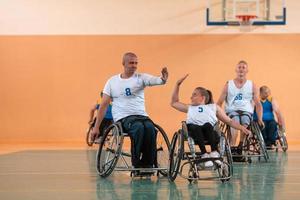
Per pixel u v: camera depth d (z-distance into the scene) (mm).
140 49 18391
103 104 9391
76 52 18516
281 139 14711
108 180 9055
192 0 18297
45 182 8875
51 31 18562
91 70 18484
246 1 17844
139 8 18375
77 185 8531
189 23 18297
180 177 9406
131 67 9289
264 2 18109
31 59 18562
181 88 18266
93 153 14172
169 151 8953
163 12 18328
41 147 16391
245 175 9781
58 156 13359
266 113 14531
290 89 18141
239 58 18203
